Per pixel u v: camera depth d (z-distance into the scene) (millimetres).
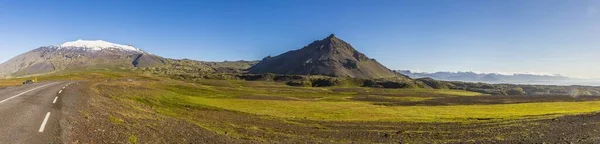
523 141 31672
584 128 40000
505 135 35719
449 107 93625
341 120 52750
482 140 32562
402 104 105562
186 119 40344
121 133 19641
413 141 32344
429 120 54406
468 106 99188
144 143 18719
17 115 21359
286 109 73688
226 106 71250
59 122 19703
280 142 28922
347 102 107688
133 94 65000
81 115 23656
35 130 17094
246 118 49844
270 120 48500
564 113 69875
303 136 34000
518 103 116375
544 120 49844
